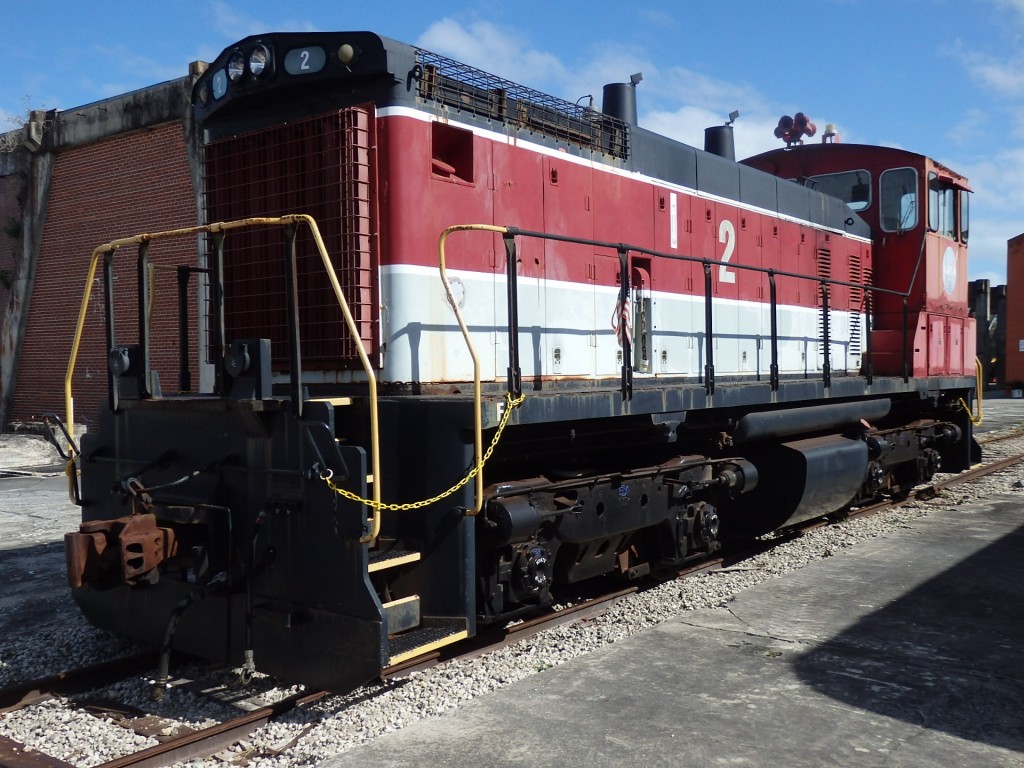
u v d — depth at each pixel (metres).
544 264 5.86
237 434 4.46
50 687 4.49
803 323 8.91
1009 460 13.44
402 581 4.53
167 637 4.36
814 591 6.09
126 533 4.24
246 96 5.22
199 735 3.75
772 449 7.55
